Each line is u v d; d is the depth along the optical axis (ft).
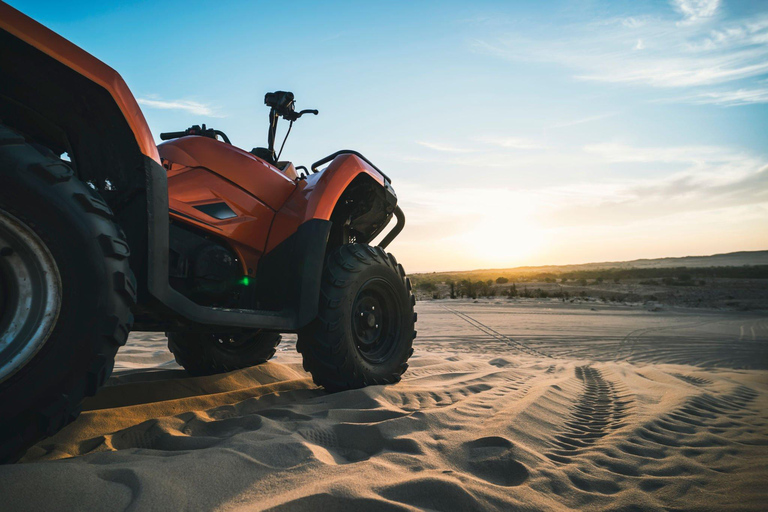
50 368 3.89
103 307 4.18
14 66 4.67
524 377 11.88
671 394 9.96
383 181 10.52
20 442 3.79
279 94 10.42
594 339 27.61
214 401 8.00
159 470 4.12
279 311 8.05
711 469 5.31
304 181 9.52
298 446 5.09
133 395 8.33
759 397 10.41
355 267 9.05
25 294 3.91
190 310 6.07
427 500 4.04
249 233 8.44
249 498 3.85
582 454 5.68
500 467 5.00
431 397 8.80
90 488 3.67
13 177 3.92
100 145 5.43
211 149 8.31
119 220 5.62
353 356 8.78
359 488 4.06
